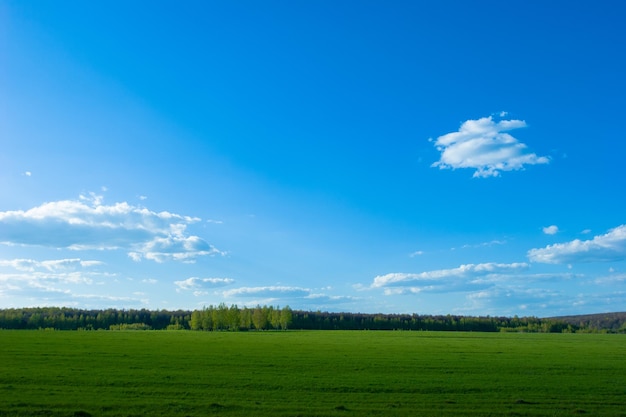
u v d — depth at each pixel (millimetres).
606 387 36406
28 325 197000
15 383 34688
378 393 33062
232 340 93125
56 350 61438
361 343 88375
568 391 34594
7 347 65500
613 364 53000
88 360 50250
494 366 49562
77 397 29500
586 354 67188
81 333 116750
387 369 46219
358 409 27297
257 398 30484
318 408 27281
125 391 32094
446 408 28062
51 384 34594
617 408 28594
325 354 61656
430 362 52781
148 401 28766
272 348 71375
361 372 43781
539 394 33156
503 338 122812
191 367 45562
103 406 26953
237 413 25750
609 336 149125
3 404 27016
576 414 26797
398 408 27797
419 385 36375
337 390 34031
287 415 25453
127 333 122062
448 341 101438
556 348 80250
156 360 51031
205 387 34281
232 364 48406
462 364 51125
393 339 107312
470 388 35188
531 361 55375
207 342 84375
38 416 24531
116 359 51562
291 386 35062
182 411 26047
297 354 61031
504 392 34000
